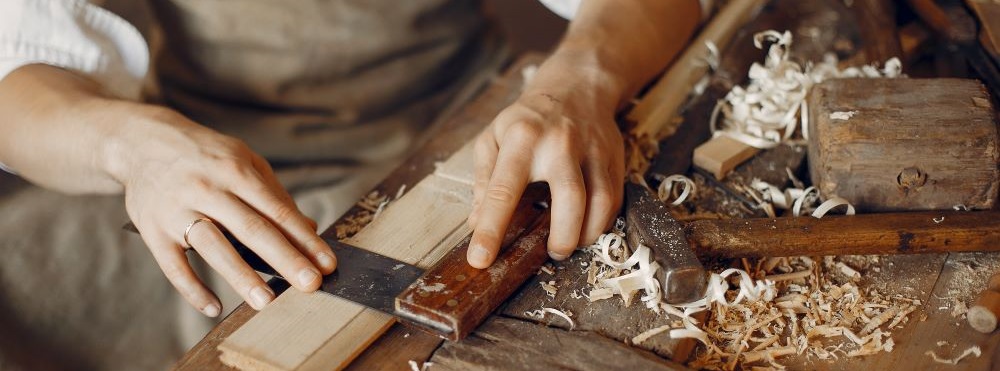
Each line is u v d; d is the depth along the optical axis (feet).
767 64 3.85
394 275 2.77
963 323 2.71
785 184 3.32
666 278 2.59
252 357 2.53
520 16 8.25
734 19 4.38
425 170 3.56
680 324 2.59
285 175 4.74
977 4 3.99
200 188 2.91
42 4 3.51
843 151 2.98
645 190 3.00
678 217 3.16
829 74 3.74
